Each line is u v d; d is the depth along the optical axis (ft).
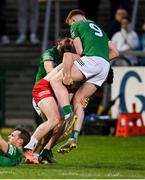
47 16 145.59
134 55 136.36
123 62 137.08
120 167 86.48
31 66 149.69
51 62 90.33
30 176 75.20
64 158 97.09
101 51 86.63
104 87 135.54
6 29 164.66
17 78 149.38
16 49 158.92
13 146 83.82
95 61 86.07
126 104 134.21
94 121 132.46
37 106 86.79
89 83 86.33
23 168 82.12
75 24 87.30
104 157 98.94
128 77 134.21
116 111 133.90
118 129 131.75
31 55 158.20
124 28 143.23
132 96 134.10
